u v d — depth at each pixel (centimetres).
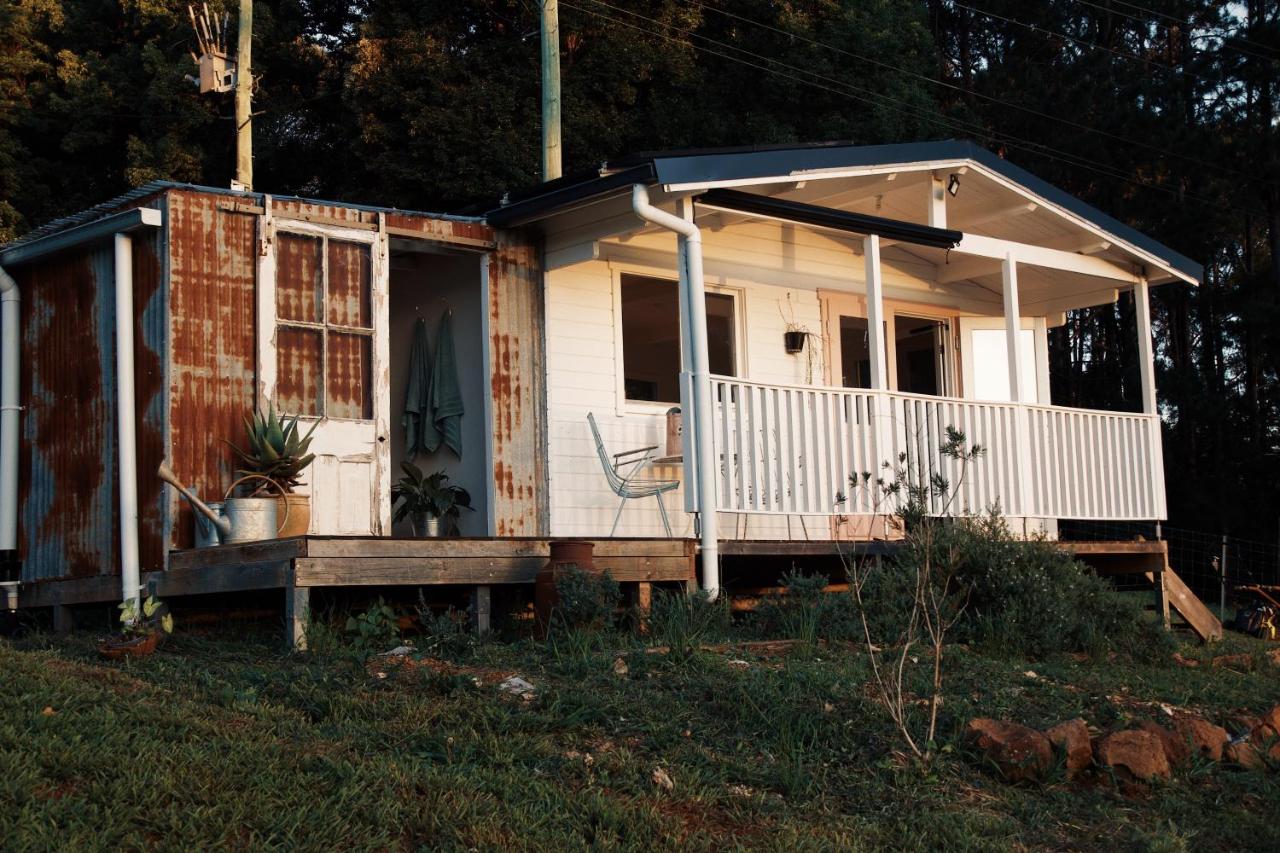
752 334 1278
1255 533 2297
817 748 698
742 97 2325
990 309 1472
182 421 951
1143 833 642
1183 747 756
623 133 2145
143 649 786
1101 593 1071
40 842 446
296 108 2194
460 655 814
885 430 1134
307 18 2297
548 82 1550
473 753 623
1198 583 2245
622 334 1214
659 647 851
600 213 1112
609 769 623
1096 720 799
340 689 708
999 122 2583
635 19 2180
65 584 1020
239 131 1491
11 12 2102
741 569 1162
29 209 2131
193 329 964
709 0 2306
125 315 978
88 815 480
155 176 1994
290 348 1008
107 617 1035
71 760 524
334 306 1035
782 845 559
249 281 995
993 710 781
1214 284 2633
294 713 659
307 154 2258
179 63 2019
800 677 777
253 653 820
